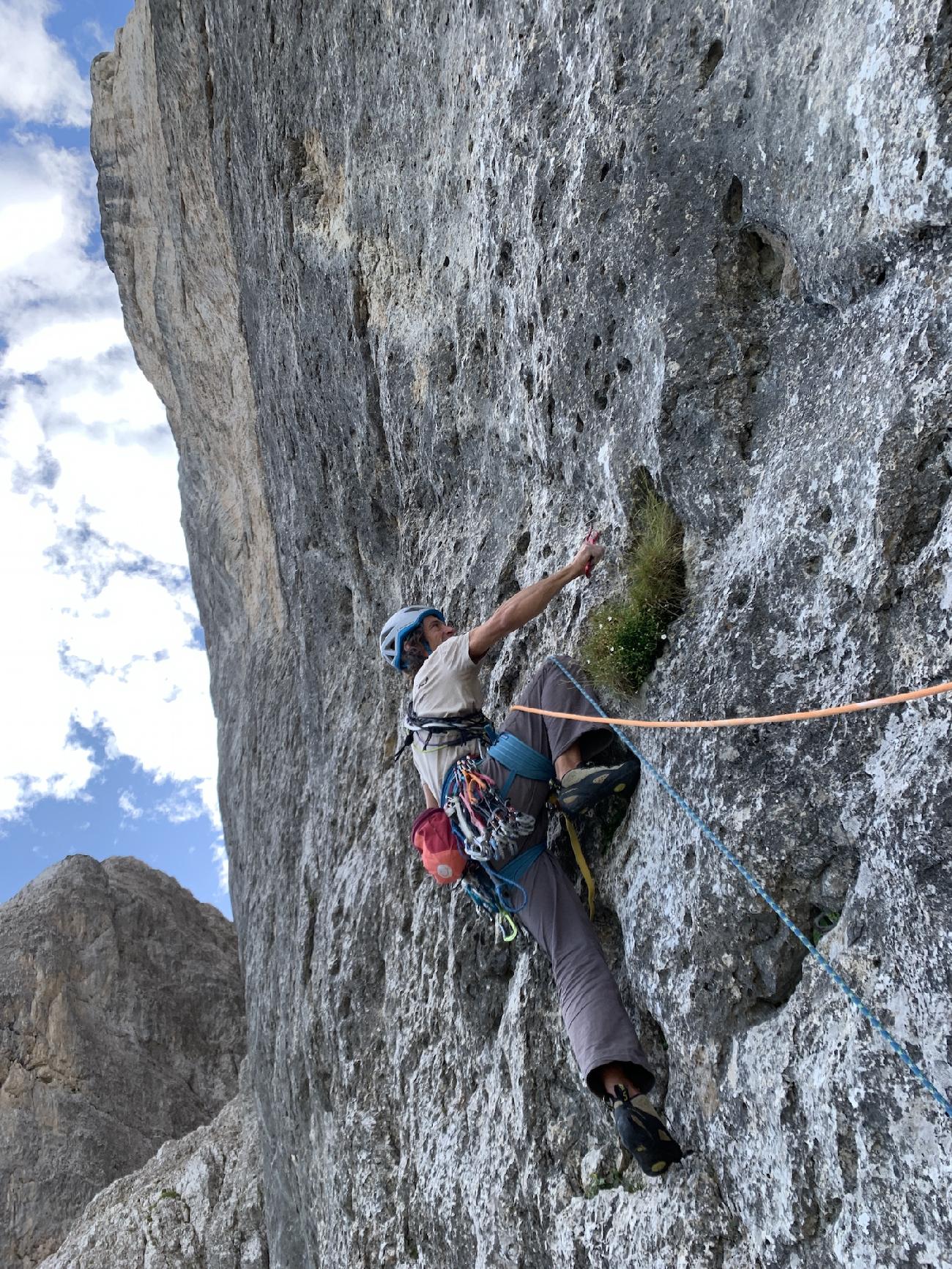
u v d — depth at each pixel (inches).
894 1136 90.0
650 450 144.9
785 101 119.6
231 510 467.2
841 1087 95.7
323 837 284.4
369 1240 201.9
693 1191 112.8
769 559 121.5
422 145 221.8
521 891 137.1
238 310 405.7
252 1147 493.7
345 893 254.7
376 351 253.1
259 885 358.3
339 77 251.6
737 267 133.9
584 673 148.7
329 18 249.8
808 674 111.7
